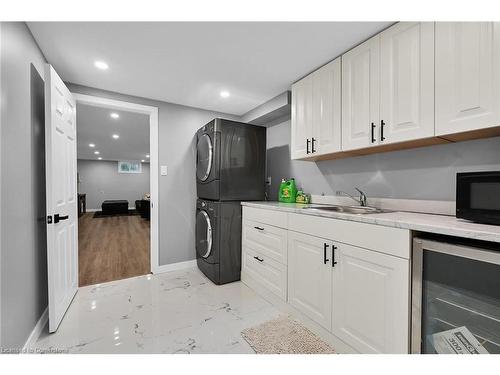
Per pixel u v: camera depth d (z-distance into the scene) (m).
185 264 2.98
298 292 1.76
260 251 2.21
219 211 2.44
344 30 1.55
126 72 2.13
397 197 1.80
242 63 1.98
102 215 8.47
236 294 2.24
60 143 1.77
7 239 1.20
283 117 2.97
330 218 1.50
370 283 1.26
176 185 2.93
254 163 2.67
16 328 1.29
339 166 2.27
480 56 1.12
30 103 1.54
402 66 1.42
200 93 2.61
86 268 2.96
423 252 1.08
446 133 1.24
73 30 1.54
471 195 1.08
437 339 1.07
